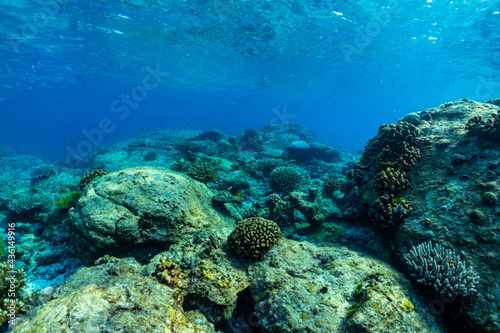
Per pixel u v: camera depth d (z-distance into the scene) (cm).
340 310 365
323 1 1501
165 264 398
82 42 2416
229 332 407
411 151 640
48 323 264
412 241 474
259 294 409
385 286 392
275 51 2469
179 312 336
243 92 6075
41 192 970
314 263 470
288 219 786
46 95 8625
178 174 741
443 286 380
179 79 4612
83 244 529
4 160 2089
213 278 410
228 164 1384
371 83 4372
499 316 325
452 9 1527
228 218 736
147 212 546
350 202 888
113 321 279
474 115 661
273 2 1516
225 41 2244
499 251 381
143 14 1775
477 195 469
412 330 339
